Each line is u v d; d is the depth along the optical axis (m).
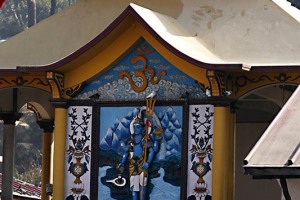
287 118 18.05
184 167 27.02
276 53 27.42
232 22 28.42
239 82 27.11
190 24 28.62
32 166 60.66
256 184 32.47
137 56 27.59
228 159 26.94
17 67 27.91
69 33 30.09
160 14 28.16
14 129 32.75
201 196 26.81
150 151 27.31
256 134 32.44
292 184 17.03
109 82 27.92
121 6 29.83
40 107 33.78
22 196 36.44
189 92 27.06
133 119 27.59
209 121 26.84
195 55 26.53
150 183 27.34
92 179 27.92
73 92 28.11
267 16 28.25
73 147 28.16
